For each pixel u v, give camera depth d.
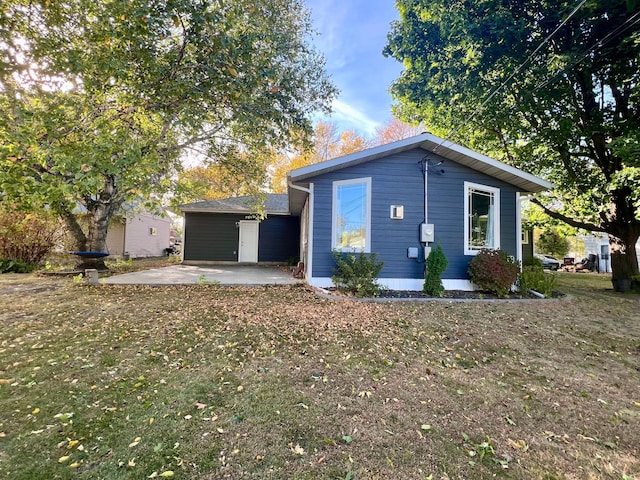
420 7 9.66
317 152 24.22
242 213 13.97
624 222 8.69
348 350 3.53
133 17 3.74
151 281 7.63
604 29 7.20
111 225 15.65
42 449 1.87
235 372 2.93
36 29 3.73
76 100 4.05
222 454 1.87
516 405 2.53
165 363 3.07
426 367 3.20
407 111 12.12
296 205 10.62
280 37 6.93
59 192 3.63
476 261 6.98
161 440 1.97
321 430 2.12
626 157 6.92
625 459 1.94
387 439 2.05
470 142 11.15
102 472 1.71
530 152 9.86
